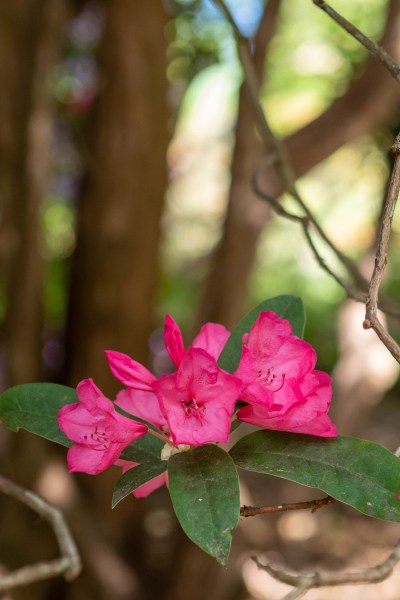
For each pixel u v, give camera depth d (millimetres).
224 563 893
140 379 1015
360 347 3770
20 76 3119
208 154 6617
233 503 931
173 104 4691
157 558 3830
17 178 3188
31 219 3234
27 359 3357
